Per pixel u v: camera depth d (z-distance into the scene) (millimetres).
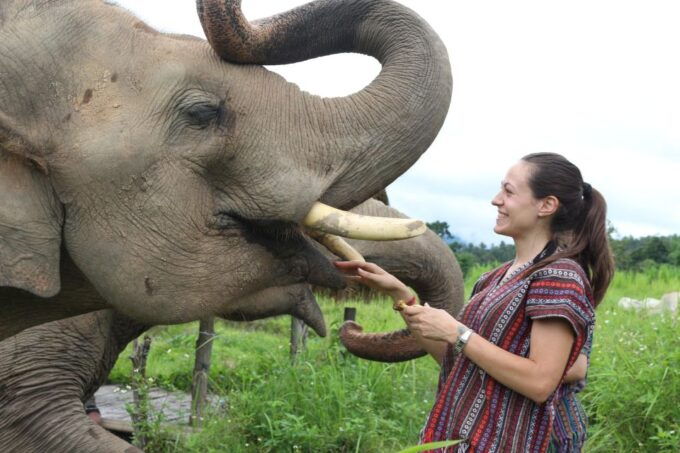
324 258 3236
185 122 2902
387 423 4953
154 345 7754
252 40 3029
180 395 6141
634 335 6293
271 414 5055
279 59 3158
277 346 7230
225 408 5316
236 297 3096
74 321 4156
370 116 3129
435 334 2699
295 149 3043
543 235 2771
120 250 2857
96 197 2814
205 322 5383
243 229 3041
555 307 2574
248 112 3006
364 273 3082
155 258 2889
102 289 2928
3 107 2717
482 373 2695
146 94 2865
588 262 2758
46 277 2781
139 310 2943
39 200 2779
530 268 2691
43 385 4031
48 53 2791
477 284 2957
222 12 2945
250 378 5656
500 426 2650
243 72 3066
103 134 2791
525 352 2648
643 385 4773
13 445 3975
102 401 6277
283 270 3154
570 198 2719
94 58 2842
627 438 4695
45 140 2758
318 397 5191
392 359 3686
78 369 4160
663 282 14820
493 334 2678
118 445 3992
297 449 4715
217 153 2945
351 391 5285
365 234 2977
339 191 3115
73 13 2867
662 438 4406
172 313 2961
